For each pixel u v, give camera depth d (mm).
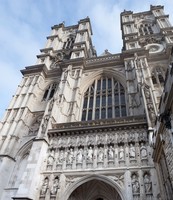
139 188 16703
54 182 18969
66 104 30562
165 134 14336
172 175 13094
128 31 45875
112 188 19219
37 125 31234
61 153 21312
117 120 22938
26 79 39500
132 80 31656
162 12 49531
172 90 12805
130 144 20062
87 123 23750
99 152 20250
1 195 23172
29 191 17578
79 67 37781
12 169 25766
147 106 22750
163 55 35406
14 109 33031
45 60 44531
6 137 28375
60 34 54375
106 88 33969
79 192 19969
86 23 53938
